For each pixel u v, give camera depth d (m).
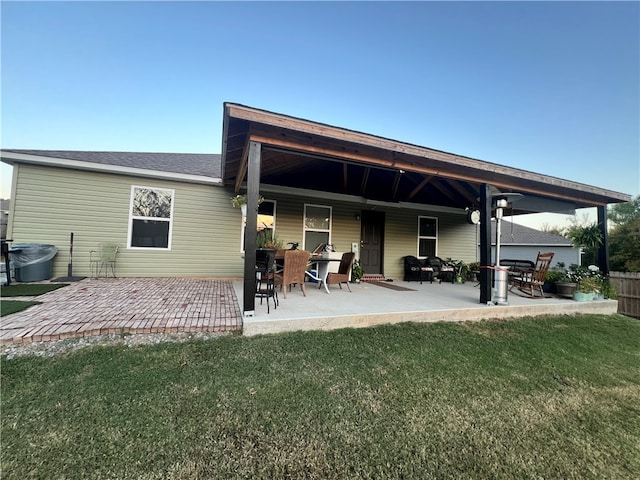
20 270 5.52
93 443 1.66
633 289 7.23
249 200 3.45
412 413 2.14
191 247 7.00
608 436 2.06
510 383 2.70
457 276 8.50
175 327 3.10
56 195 6.03
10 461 1.52
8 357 2.48
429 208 9.20
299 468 1.58
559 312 5.21
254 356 2.78
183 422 1.87
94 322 3.12
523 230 17.91
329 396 2.26
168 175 6.64
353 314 3.81
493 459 1.76
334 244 8.29
